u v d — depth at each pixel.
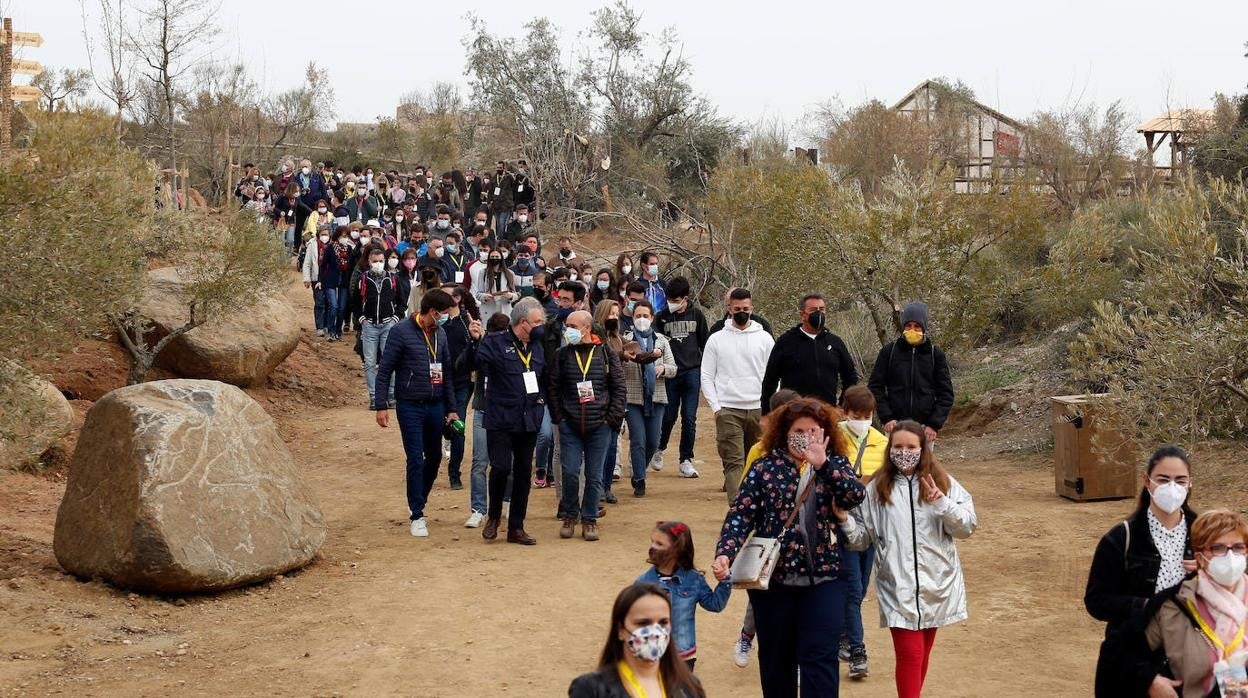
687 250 23.39
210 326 17.47
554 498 13.29
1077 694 7.00
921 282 15.97
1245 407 9.58
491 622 8.58
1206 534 4.83
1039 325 19.23
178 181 33.38
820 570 6.10
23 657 7.55
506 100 40.38
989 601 8.98
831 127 36.00
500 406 10.79
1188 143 24.38
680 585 6.56
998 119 37.00
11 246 9.36
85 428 9.42
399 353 11.09
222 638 8.19
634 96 40.03
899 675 6.31
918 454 6.30
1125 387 10.91
